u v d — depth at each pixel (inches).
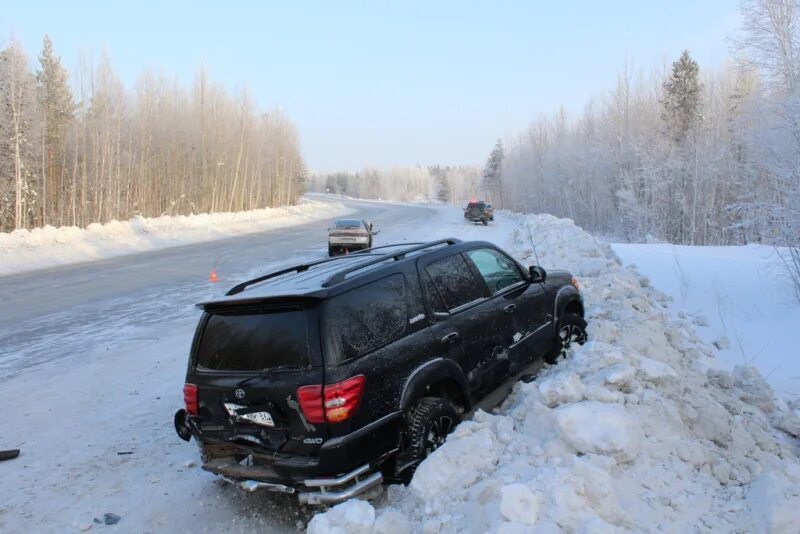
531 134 2888.8
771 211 445.4
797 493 123.0
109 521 157.3
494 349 186.7
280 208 2405.3
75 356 336.2
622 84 1795.0
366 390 141.6
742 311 342.0
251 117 2573.8
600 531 104.7
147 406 250.1
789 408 203.0
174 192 2094.0
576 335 234.7
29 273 733.3
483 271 197.8
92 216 1710.1
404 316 159.5
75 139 1681.8
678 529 117.9
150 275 687.7
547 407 149.5
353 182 7603.4
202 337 161.3
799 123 434.6
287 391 138.9
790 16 507.8
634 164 1641.2
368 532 125.0
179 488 175.2
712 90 1657.2
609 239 1702.8
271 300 145.7
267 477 143.9
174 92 2169.0
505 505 111.6
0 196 1427.2
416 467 150.1
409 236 1289.4
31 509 165.5
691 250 603.8
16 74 1358.3
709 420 158.1
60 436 219.3
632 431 136.3
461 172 6919.3
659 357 204.7
